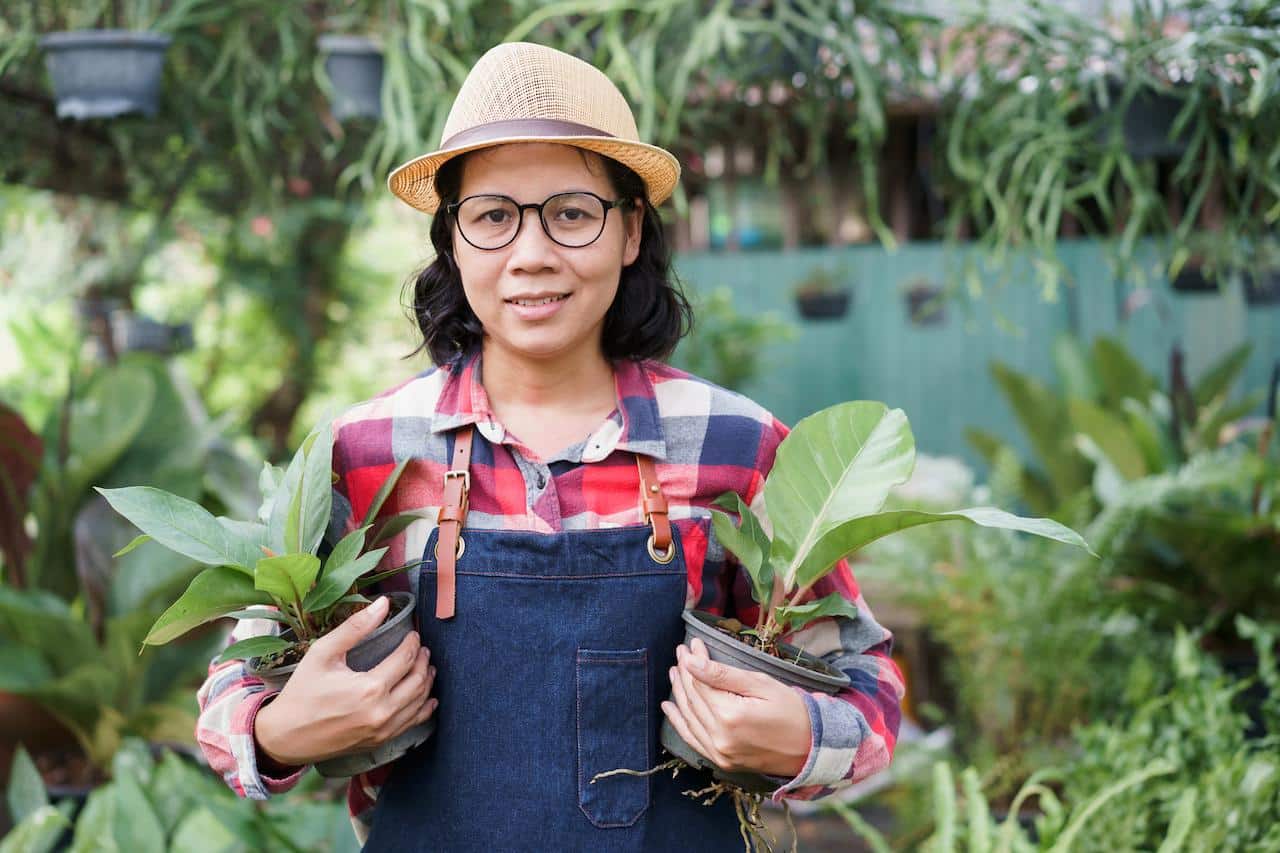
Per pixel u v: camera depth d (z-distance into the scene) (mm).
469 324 1376
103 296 5762
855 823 2107
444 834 1260
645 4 2627
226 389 6547
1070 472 4410
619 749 1255
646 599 1268
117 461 3332
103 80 2826
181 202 4461
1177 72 2623
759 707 1181
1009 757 2908
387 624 1210
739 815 1304
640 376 1372
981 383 5926
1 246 5484
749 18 2777
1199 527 3418
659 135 3016
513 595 1256
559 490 1299
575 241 1249
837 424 1292
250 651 1186
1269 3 2379
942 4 2766
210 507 3504
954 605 3199
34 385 5035
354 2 2852
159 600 3096
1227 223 2844
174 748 3123
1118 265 2799
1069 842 1854
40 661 3045
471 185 1265
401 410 1347
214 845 2256
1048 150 2746
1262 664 2457
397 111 2871
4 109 3186
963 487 3908
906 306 5879
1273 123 2525
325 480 1250
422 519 1301
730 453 1341
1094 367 4652
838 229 6023
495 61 1271
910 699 4023
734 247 6121
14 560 3266
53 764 3156
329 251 6023
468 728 1258
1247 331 5590
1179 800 2090
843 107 2994
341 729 1175
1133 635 3193
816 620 1353
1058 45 2674
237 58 2928
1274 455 3676
